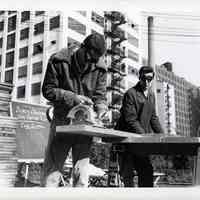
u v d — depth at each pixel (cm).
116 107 485
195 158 247
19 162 527
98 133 224
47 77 234
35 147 564
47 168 231
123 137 255
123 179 282
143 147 261
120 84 692
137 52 726
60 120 231
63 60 234
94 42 230
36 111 591
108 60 707
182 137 240
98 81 247
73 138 234
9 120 462
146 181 287
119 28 736
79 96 225
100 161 394
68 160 427
